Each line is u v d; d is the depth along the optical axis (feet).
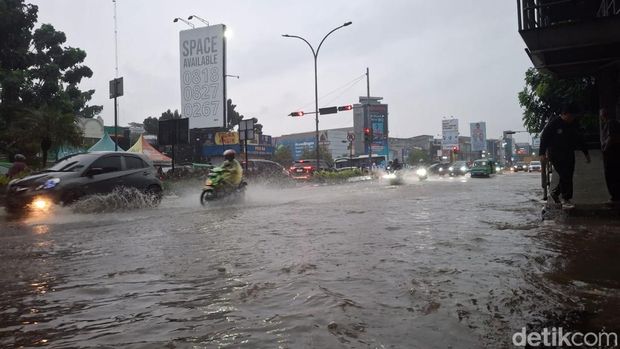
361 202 36.47
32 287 11.83
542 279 10.93
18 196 32.22
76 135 63.21
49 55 100.27
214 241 18.49
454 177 123.65
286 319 8.77
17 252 16.94
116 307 9.97
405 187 63.21
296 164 108.68
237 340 7.82
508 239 16.52
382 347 7.34
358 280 11.48
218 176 38.68
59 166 35.83
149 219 27.66
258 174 73.10
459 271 12.03
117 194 35.86
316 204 36.04
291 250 15.94
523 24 29.60
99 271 13.57
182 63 107.14
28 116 61.31
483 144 362.94
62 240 19.72
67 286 11.85
